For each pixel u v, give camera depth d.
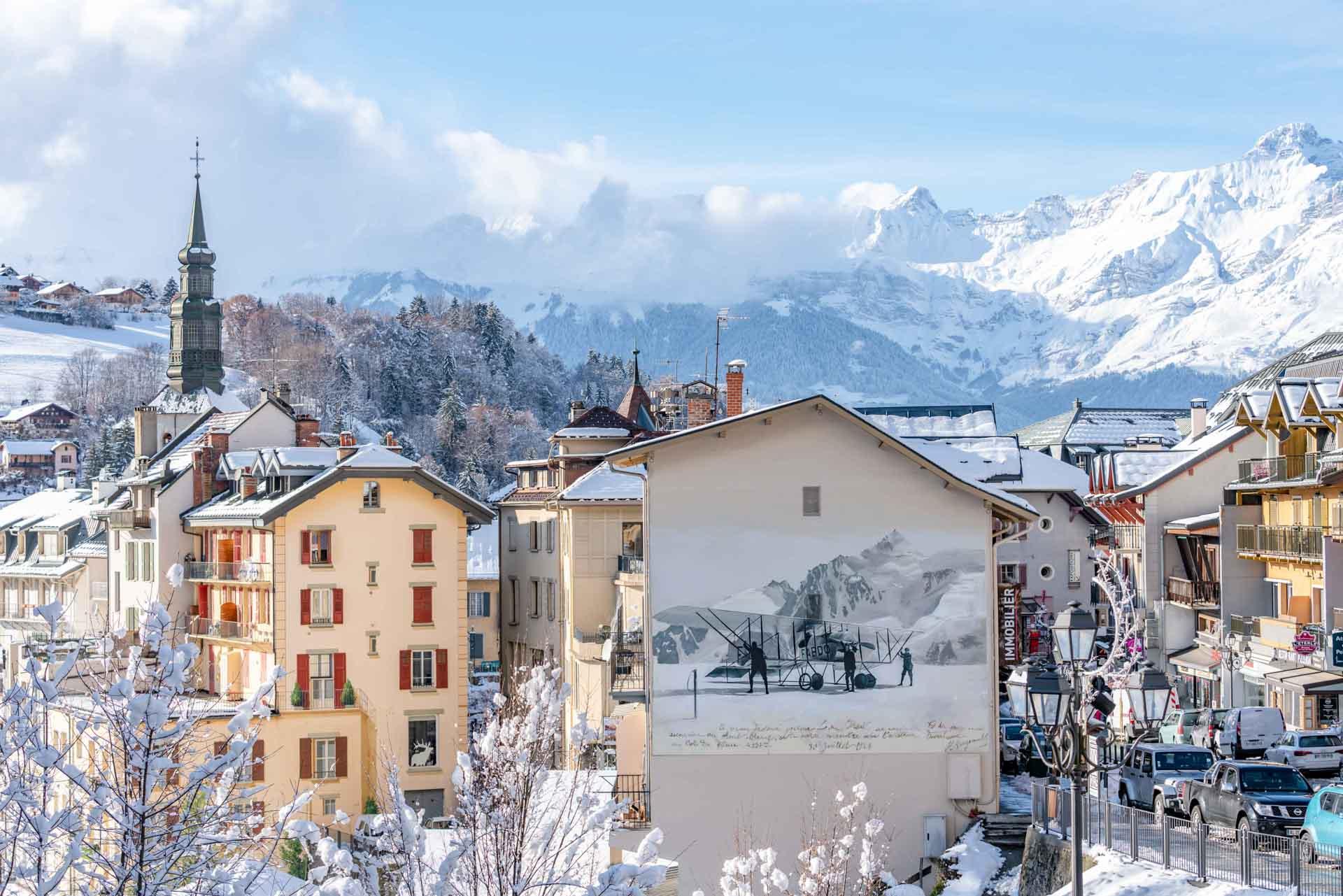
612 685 58.53
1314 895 29.06
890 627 47.56
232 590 76.38
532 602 82.62
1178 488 82.31
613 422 84.12
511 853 23.73
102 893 17.64
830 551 47.72
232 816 18.25
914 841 46.81
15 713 17.78
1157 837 33.81
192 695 20.70
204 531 80.69
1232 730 49.12
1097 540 94.69
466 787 23.98
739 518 47.69
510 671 85.00
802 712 47.19
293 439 89.75
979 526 47.97
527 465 86.00
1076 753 26.08
